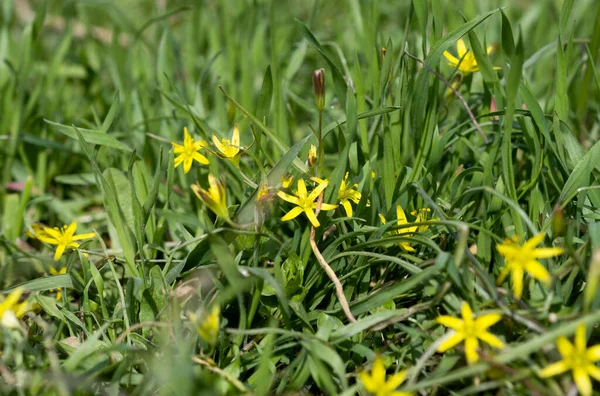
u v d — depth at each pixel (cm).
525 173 96
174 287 91
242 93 105
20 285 89
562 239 89
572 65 101
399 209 89
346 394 83
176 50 107
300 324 88
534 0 135
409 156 97
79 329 90
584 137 100
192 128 101
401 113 93
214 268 89
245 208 89
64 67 110
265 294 88
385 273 90
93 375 84
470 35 91
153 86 108
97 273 89
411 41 110
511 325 86
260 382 84
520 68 86
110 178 94
